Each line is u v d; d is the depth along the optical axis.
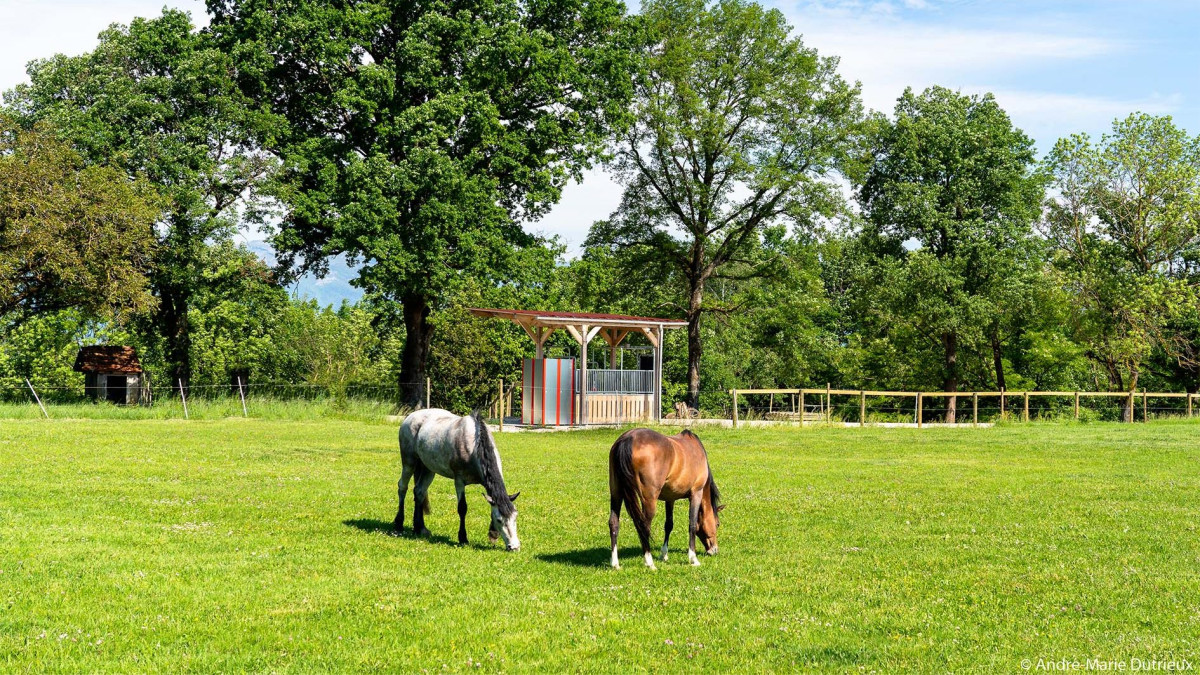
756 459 25.09
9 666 7.07
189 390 41.03
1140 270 50.16
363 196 37.12
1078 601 9.68
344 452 24.53
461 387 51.66
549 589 9.88
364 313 59.09
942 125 51.12
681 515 15.45
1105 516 15.45
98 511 13.91
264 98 40.34
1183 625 8.81
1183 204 47.34
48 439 25.50
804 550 12.40
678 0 46.31
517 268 40.88
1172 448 29.02
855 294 55.84
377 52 40.62
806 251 47.69
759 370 59.00
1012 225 50.12
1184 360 50.47
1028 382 55.53
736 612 9.08
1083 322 49.03
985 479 20.70
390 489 17.66
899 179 52.09
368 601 9.21
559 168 42.00
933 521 14.90
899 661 7.70
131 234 36.53
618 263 50.22
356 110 38.38
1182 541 13.16
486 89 40.50
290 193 38.12
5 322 40.44
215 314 59.22
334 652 7.63
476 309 37.41
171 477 18.30
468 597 9.45
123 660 7.27
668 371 60.56
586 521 14.61
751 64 46.38
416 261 38.00
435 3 39.38
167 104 38.97
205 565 10.44
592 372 39.16
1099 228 51.75
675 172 49.03
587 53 41.88
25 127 38.97
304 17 37.94
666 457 11.05
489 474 12.10
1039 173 52.78
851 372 59.66
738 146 47.06
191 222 38.56
